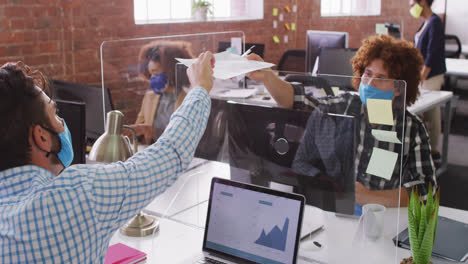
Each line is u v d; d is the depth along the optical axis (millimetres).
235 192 1438
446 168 4191
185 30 4914
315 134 1467
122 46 2400
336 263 1475
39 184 933
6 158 930
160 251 1570
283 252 1338
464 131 5379
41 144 962
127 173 968
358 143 1403
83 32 3986
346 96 1392
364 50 1910
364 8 5801
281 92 1512
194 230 1738
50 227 883
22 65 1043
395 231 1432
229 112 1672
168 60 2443
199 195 1811
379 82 1319
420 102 3484
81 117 1768
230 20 5508
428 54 4215
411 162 1691
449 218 1769
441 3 7418
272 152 1578
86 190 918
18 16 3561
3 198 929
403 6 5785
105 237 969
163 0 4816
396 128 1333
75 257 911
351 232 1466
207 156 1793
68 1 3846
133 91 2418
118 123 1550
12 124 910
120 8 4219
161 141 1054
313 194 1514
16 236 875
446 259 1480
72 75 3984
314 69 3898
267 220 1373
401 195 1669
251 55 1666
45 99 976
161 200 1925
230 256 1426
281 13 6219
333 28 6023
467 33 7340
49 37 3783
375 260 1434
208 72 1243
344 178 1444
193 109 1125
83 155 1808
